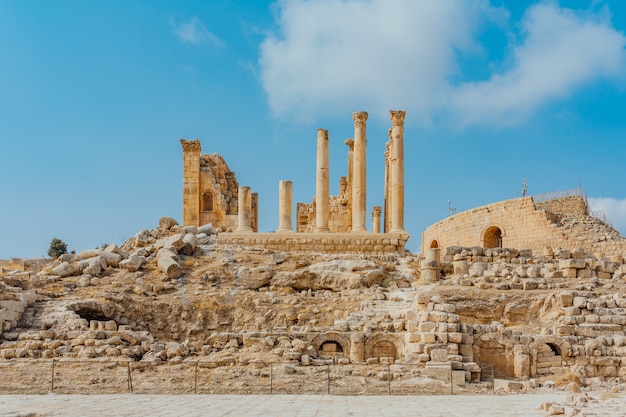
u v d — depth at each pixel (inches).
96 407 912.3
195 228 2293.3
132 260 1802.4
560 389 1239.5
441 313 1387.8
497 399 1050.1
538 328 1528.1
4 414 790.5
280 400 1022.4
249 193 2474.2
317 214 2321.6
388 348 1381.6
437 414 841.5
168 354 1331.2
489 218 2950.3
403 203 2297.0
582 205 2795.3
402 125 2327.8
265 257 1950.1
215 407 920.3
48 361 1263.5
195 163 2817.4
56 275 1769.2
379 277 1800.0
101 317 1529.3
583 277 1770.4
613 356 1396.4
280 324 1546.5
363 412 866.1
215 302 1598.2
